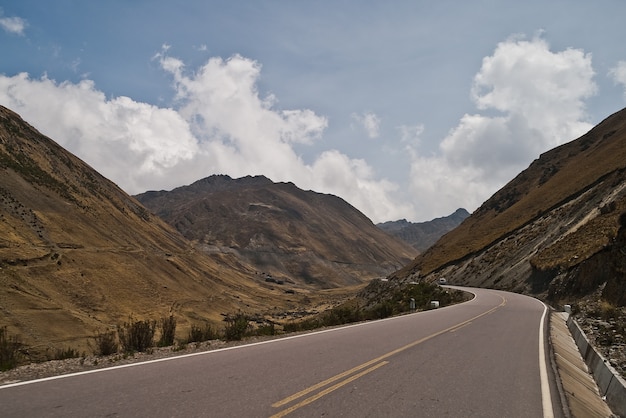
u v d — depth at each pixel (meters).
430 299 39.31
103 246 95.00
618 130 96.56
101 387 6.08
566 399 6.80
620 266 25.48
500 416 5.66
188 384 6.39
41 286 60.88
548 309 26.58
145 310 76.69
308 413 5.25
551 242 55.66
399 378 7.41
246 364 8.08
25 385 6.09
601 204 52.97
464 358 9.70
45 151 125.69
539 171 124.00
